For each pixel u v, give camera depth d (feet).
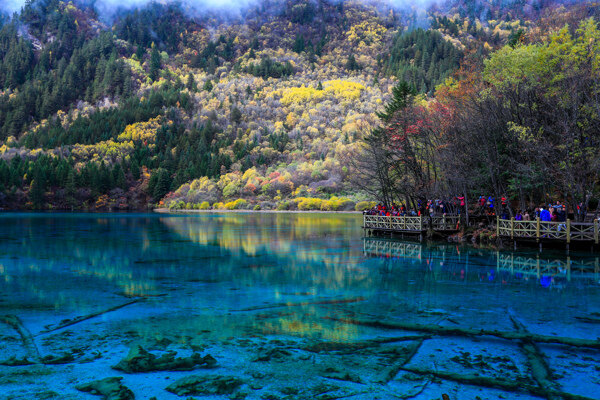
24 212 267.59
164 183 359.87
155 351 24.47
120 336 27.14
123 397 18.98
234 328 28.73
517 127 71.10
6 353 24.20
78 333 27.81
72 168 356.18
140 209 345.72
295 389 19.76
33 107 611.47
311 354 23.94
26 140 470.39
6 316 31.96
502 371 21.57
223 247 78.59
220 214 244.63
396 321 30.17
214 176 355.36
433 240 87.40
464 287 42.34
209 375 21.22
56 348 24.99
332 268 54.49
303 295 39.09
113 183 356.38
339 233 110.32
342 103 493.36
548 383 20.24
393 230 93.09
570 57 67.72
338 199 269.85
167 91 609.83
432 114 97.91
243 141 432.66
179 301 36.83
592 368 21.86
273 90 588.91
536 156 73.36
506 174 84.94
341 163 293.23
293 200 283.59
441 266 55.26
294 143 417.49
